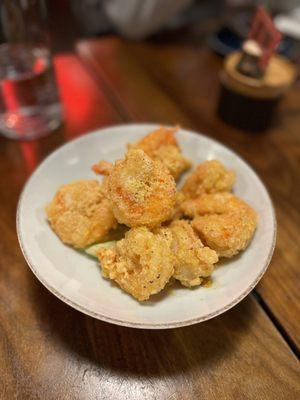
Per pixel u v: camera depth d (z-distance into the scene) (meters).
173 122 0.35
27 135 0.32
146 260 0.19
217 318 0.21
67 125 0.33
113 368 0.19
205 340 0.20
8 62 0.30
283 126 0.35
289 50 0.44
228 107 0.34
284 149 0.33
